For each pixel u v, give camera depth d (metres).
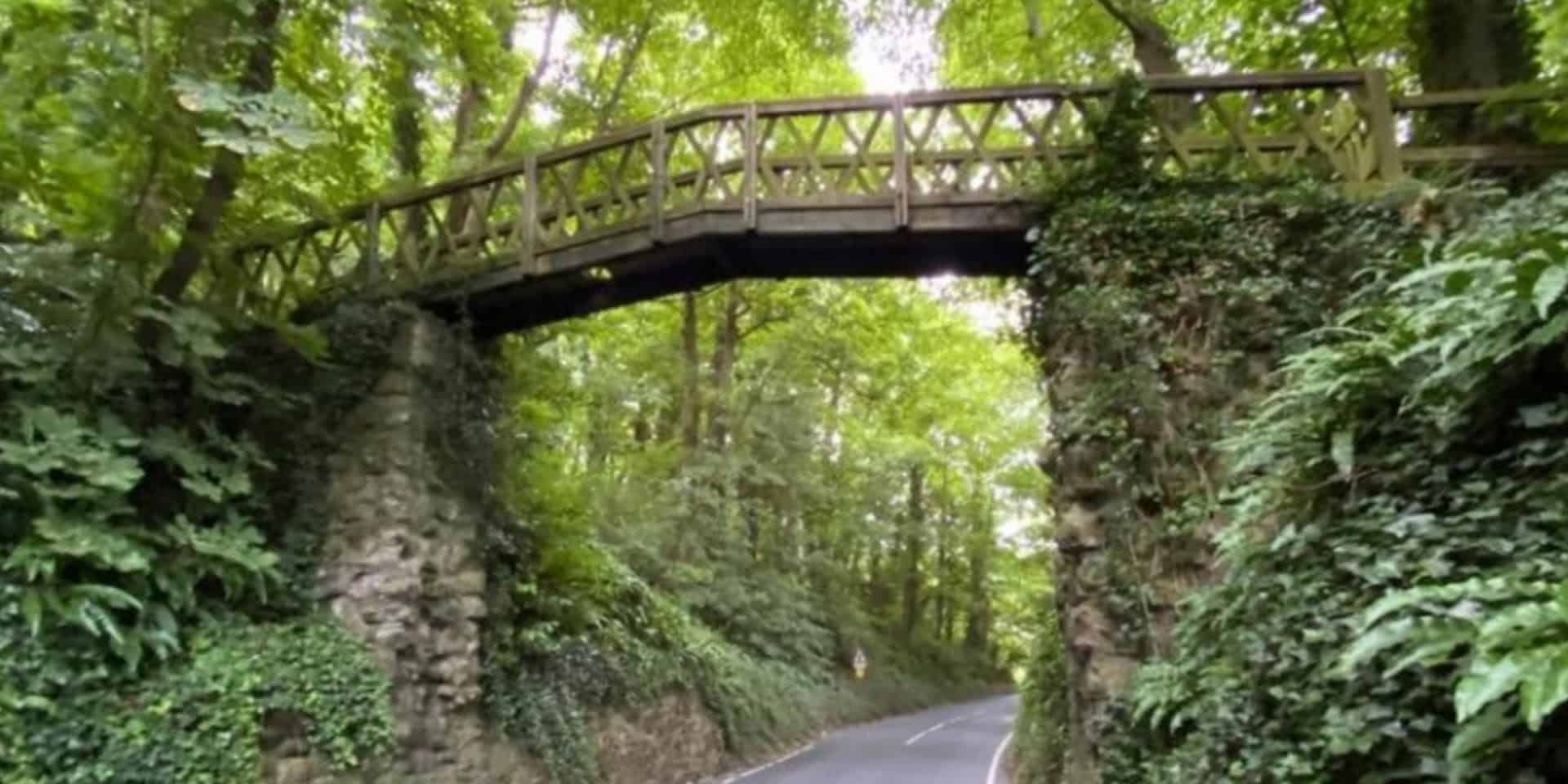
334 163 10.10
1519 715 3.35
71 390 8.14
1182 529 7.65
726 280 10.52
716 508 21.11
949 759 17.72
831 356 25.03
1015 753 15.41
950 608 41.19
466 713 9.98
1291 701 5.05
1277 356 7.92
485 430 11.09
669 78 16.44
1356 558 5.12
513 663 11.22
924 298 24.91
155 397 8.99
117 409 8.59
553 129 14.99
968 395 30.98
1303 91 9.01
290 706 8.27
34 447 7.44
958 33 14.92
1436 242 6.51
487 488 11.05
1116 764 7.15
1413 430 5.43
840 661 28.25
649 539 18.89
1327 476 5.68
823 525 27.70
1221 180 8.55
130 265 8.07
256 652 8.30
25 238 8.15
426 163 14.30
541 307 11.02
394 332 10.12
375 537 9.52
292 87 9.88
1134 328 8.18
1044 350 9.20
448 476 10.38
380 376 10.00
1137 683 7.00
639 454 20.47
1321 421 5.73
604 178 11.88
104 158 7.93
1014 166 9.66
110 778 6.98
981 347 29.52
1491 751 3.64
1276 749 5.01
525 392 12.30
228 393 9.02
